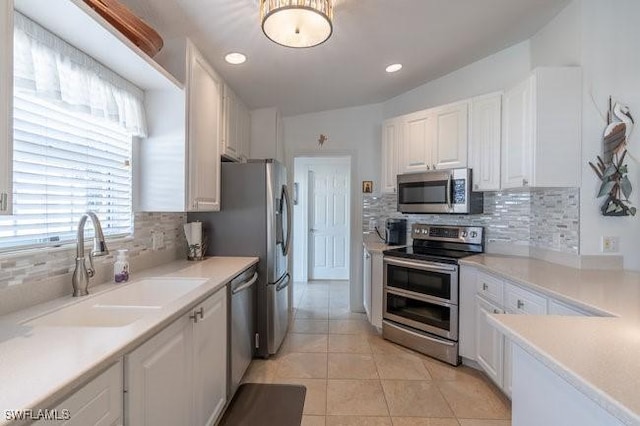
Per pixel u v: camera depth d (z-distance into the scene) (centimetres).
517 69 263
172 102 190
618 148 201
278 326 272
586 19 205
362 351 277
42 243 138
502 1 200
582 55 206
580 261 208
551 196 234
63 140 148
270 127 351
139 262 201
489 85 279
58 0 105
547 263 230
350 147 383
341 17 198
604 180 203
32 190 133
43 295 135
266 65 246
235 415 194
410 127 314
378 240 376
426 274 267
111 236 179
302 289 496
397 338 289
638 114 202
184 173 191
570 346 92
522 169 223
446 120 287
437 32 228
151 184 194
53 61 126
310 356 268
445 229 309
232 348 199
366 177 382
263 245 258
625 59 205
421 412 196
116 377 94
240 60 234
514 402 108
